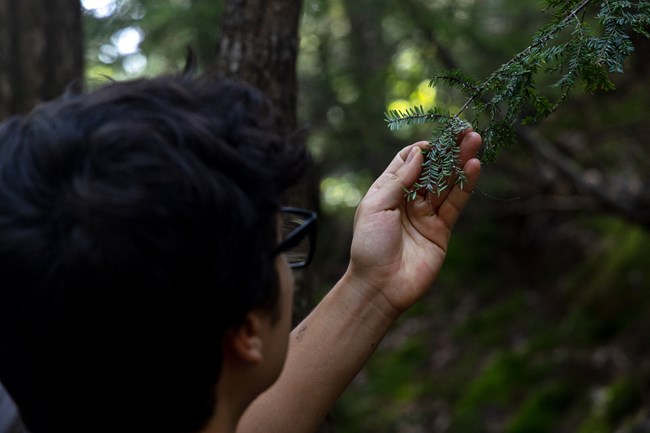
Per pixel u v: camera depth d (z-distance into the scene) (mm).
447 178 920
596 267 5363
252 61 1775
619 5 853
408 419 5109
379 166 4402
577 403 4391
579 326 4973
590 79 863
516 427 4410
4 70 2232
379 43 4340
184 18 3246
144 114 562
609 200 3820
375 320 936
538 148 3898
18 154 558
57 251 525
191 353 566
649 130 4496
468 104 921
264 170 583
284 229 796
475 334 5695
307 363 938
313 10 3594
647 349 4398
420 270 935
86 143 545
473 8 3598
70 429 592
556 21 898
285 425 922
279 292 646
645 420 3668
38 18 2252
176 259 528
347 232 7059
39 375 577
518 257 6223
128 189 523
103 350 548
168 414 583
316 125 4184
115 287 523
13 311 554
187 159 541
